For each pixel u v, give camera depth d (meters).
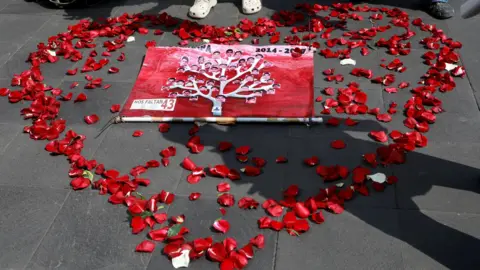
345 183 3.26
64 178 3.45
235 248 2.87
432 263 2.77
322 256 2.83
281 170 3.39
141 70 4.38
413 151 3.47
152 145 3.66
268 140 3.64
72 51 4.71
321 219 2.99
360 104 3.92
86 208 3.21
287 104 3.91
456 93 4.01
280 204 3.11
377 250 2.85
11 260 2.92
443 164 3.37
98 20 5.30
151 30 5.05
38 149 3.70
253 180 3.32
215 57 4.47
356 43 4.61
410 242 2.89
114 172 3.39
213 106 3.89
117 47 4.78
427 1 5.20
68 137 3.70
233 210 3.12
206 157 3.52
